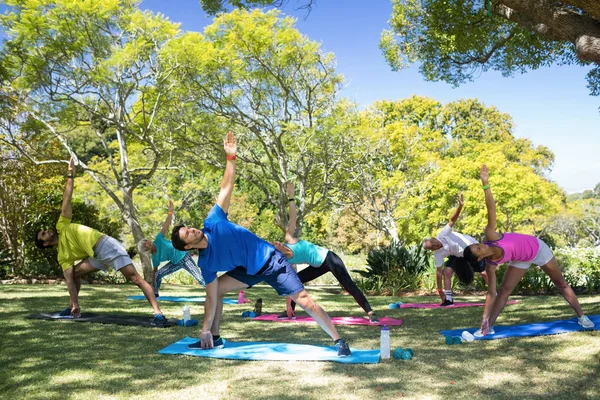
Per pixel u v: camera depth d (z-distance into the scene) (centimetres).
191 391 354
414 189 2584
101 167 2075
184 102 1553
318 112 1622
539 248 519
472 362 423
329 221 3303
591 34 503
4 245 1589
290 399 335
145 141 1555
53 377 386
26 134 1612
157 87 1488
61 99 1406
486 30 1037
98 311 723
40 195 1622
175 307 809
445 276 844
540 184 2839
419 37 1175
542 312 673
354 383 369
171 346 489
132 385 368
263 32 1416
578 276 1217
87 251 620
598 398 324
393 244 1307
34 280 1415
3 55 1320
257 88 1594
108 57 1398
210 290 472
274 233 3238
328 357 443
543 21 536
